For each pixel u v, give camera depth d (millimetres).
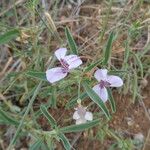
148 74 169
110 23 172
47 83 156
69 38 135
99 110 160
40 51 160
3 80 163
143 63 168
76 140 161
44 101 164
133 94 159
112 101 136
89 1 186
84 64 165
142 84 170
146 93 170
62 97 159
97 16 178
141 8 177
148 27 170
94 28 179
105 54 135
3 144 161
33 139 157
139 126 165
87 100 161
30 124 140
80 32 179
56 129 130
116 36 160
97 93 132
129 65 169
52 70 129
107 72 133
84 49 166
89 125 129
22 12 180
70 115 162
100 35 168
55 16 175
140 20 156
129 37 151
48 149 139
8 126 162
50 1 180
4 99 154
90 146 161
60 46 164
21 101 161
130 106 167
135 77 157
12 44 163
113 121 165
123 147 149
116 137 151
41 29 158
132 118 166
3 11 177
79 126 129
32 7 143
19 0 178
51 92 152
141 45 175
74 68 131
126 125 165
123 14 177
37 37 157
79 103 131
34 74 133
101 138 152
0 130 162
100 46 162
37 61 154
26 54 160
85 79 128
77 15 179
